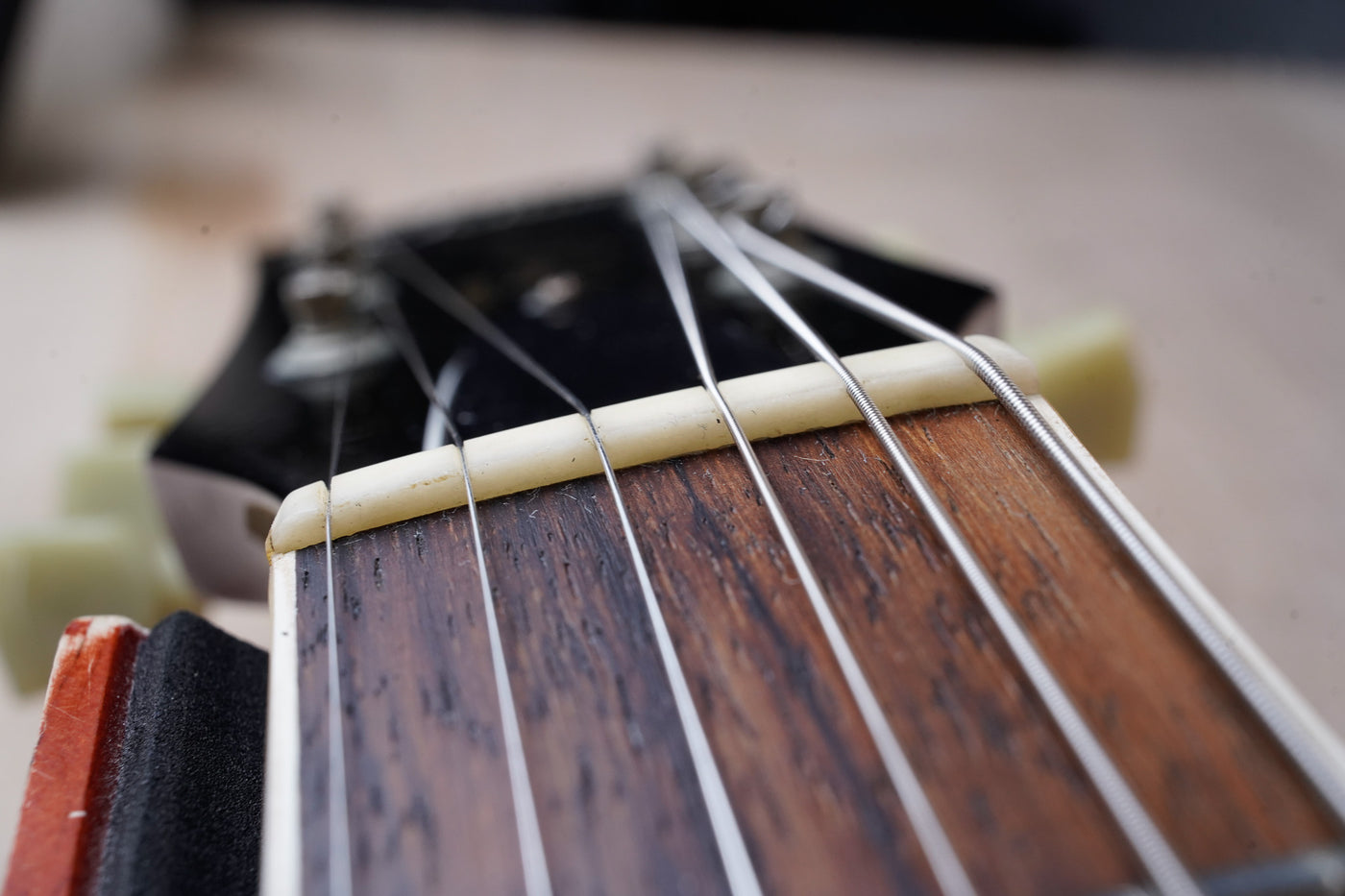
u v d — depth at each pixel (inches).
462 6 25.5
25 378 10.4
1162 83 18.4
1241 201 13.3
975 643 2.6
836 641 2.7
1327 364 9.3
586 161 16.8
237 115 19.2
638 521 3.0
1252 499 7.5
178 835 2.8
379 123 19.0
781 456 3.1
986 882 2.3
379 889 2.4
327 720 2.7
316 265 5.7
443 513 3.0
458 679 2.7
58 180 16.0
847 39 22.9
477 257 5.9
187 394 5.9
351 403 4.3
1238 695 2.5
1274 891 2.2
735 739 2.5
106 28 24.0
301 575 2.9
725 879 2.4
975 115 17.5
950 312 4.3
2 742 6.3
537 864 2.4
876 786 2.4
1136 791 2.4
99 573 4.7
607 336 4.4
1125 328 5.0
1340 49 18.0
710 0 24.0
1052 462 2.9
